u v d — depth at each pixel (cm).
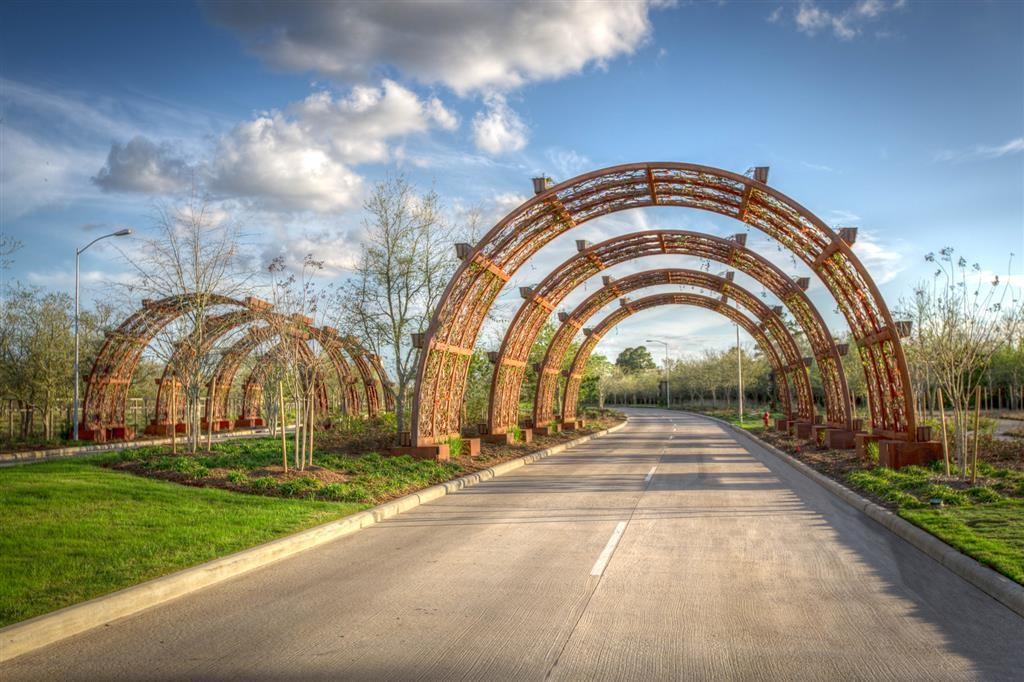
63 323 3048
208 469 1437
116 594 635
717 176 1752
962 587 702
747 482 1639
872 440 1825
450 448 2064
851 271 1756
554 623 593
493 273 2075
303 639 555
